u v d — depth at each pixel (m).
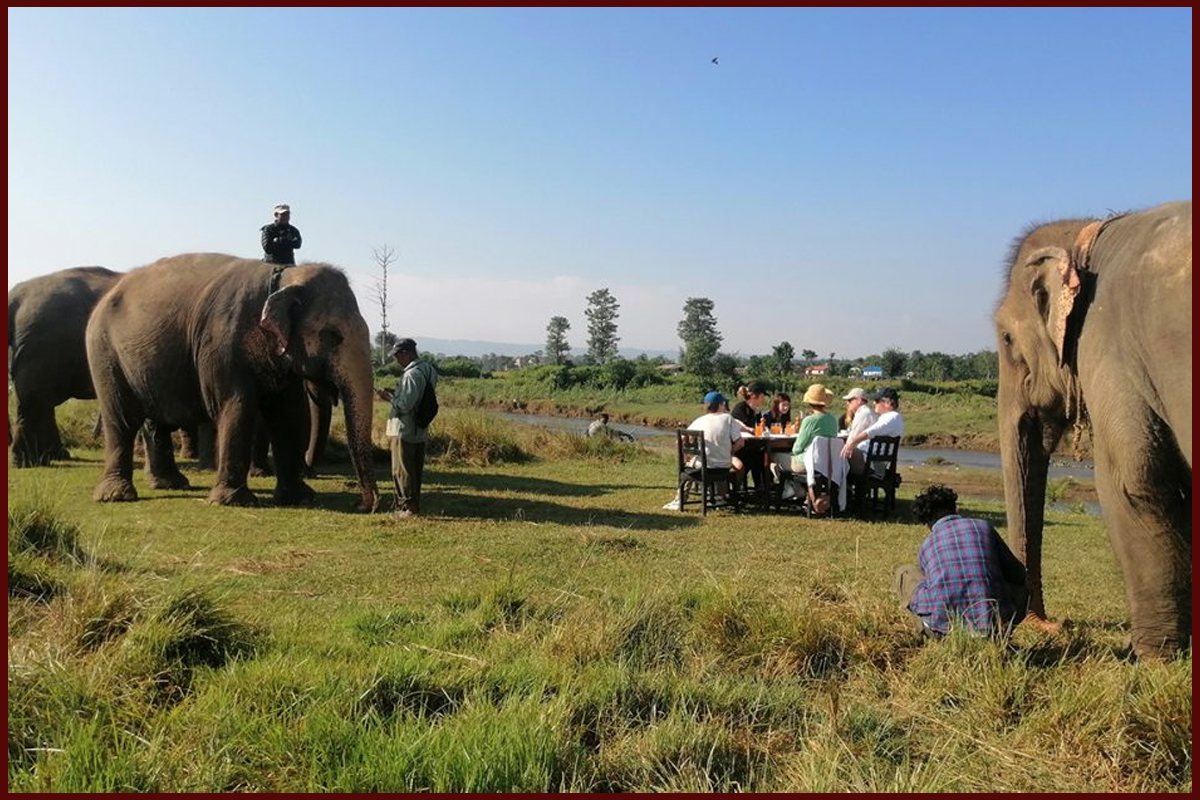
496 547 7.85
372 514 9.69
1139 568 4.69
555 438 18.16
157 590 4.78
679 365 77.81
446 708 3.94
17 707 3.50
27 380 13.78
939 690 4.29
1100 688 4.00
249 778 3.21
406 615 5.39
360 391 9.95
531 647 4.74
